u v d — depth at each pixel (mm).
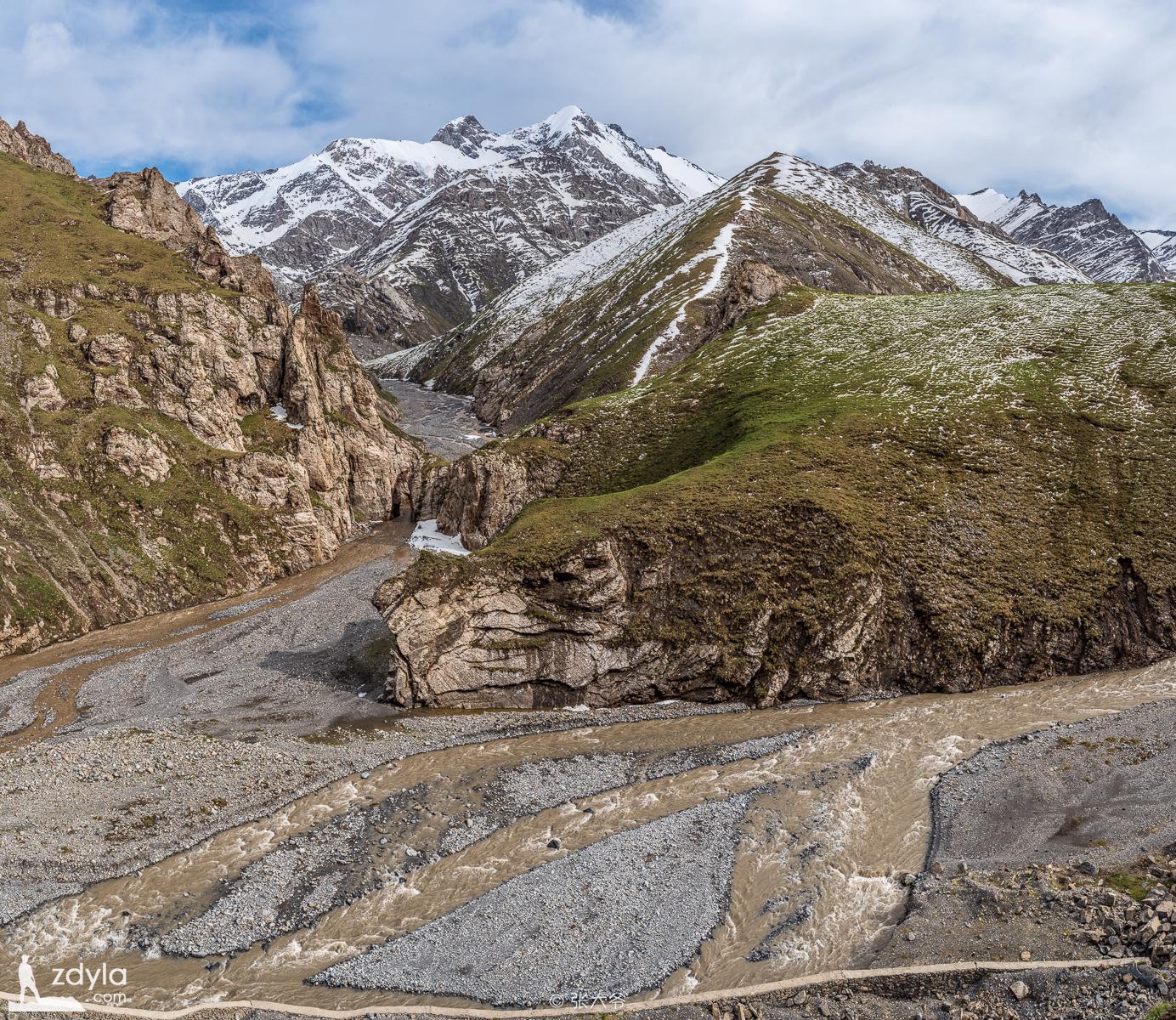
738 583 64125
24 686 65500
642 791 47531
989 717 54188
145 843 42531
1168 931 29016
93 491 89375
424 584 62562
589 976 32656
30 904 37844
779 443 79812
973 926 32500
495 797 47281
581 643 62250
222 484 101125
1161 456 73375
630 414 109625
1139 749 45688
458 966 33500
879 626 62188
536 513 74375
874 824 42125
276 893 38562
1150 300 101125
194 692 64438
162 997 32094
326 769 50719
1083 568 64750
